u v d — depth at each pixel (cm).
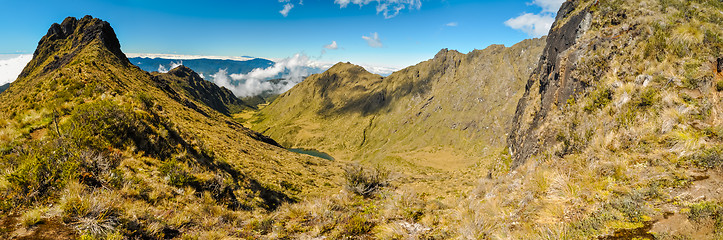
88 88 1983
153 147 1254
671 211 416
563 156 966
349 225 657
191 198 975
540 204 582
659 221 400
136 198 819
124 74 8462
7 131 1097
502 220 569
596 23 2283
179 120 4128
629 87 1091
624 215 440
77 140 962
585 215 477
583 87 1838
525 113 3884
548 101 2625
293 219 788
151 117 1518
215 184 1173
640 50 1302
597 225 427
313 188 2964
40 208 568
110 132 1079
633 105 916
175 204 881
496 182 1045
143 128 1264
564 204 545
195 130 3678
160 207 820
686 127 688
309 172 4372
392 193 973
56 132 1053
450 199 1030
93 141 1012
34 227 505
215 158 1811
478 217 577
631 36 1512
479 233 512
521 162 2547
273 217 823
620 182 562
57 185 649
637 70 1211
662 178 526
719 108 704
